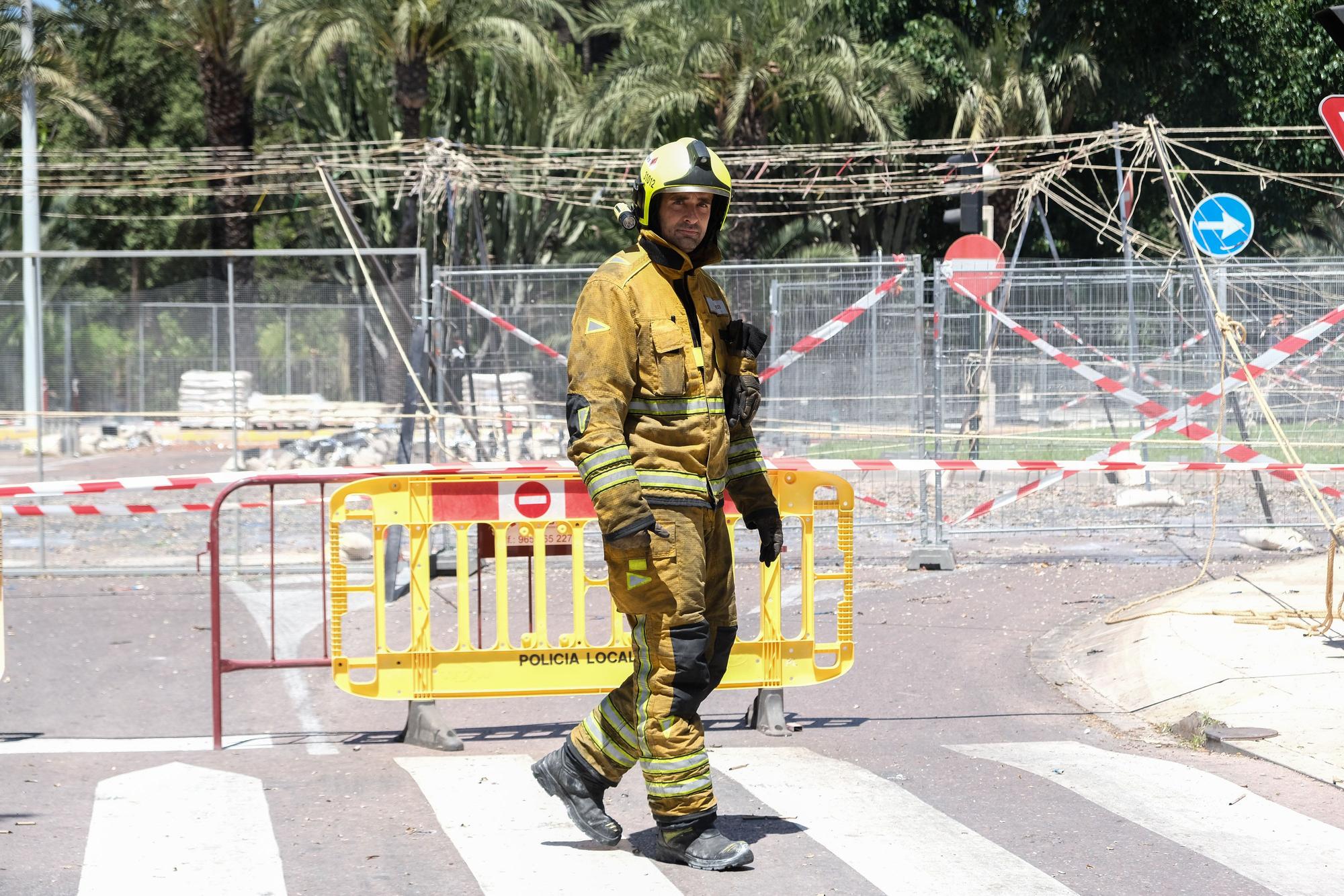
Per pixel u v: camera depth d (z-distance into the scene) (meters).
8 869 11.74
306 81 71.75
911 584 26.33
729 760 15.45
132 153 61.47
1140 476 33.81
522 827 13.02
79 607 25.42
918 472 30.97
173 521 37.03
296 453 47.53
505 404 29.94
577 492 16.31
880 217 82.50
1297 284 32.69
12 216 87.12
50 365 49.72
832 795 13.97
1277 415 32.19
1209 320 31.78
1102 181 78.88
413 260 65.75
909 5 81.19
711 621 12.18
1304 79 75.38
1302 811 13.30
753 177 64.12
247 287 67.88
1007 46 69.75
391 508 16.17
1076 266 39.03
